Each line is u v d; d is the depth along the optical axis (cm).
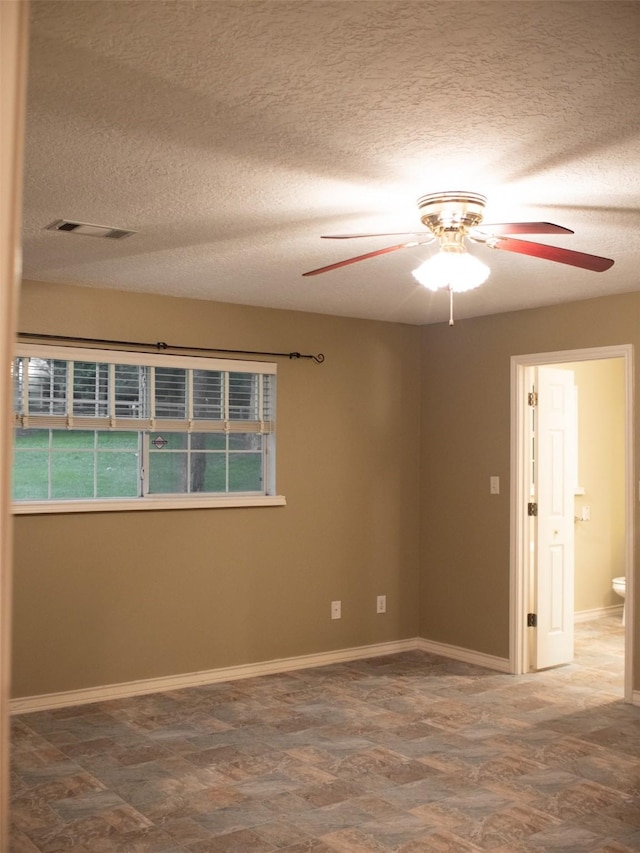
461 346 620
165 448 543
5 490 117
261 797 364
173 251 412
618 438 796
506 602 581
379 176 299
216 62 213
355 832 330
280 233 378
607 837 327
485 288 500
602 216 349
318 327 599
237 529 560
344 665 596
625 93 229
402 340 643
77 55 209
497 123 251
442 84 225
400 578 639
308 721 468
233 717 474
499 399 590
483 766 401
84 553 501
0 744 117
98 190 317
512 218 355
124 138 266
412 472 646
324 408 602
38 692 485
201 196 324
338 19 191
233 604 557
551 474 591
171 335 533
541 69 215
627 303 513
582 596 764
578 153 275
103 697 505
